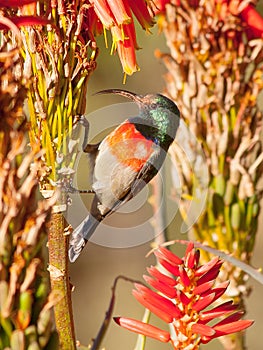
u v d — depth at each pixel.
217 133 7.45
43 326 4.16
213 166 7.45
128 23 5.43
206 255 7.34
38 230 4.11
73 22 5.13
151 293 5.11
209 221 7.42
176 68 7.57
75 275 17.02
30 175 4.13
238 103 7.48
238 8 7.34
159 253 5.15
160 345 14.66
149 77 14.75
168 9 7.47
